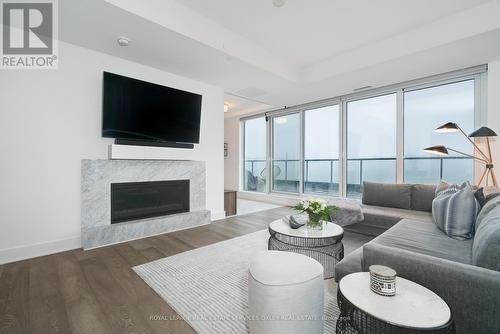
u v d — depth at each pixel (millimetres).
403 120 3973
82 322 1460
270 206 5484
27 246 2445
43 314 1535
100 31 2447
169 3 2395
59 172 2645
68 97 2701
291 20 2754
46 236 2564
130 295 1758
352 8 2525
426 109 3807
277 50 3477
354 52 3432
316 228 2205
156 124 3271
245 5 2500
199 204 3902
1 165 2330
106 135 2857
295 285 1121
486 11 2414
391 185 3348
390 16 2656
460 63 3168
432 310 960
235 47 3037
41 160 2539
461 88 3496
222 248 2736
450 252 1679
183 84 3732
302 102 5277
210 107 4137
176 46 2752
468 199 1965
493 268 1150
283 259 1358
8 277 2021
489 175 3074
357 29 2918
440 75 3555
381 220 2846
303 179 5586
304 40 3199
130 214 3184
